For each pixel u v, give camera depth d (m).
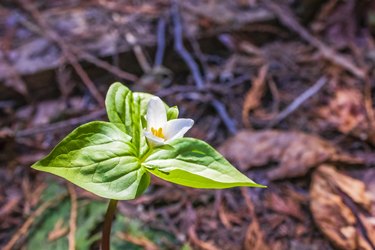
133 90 0.98
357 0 1.17
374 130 0.90
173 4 1.12
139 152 0.56
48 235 0.77
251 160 0.86
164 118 0.57
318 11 1.17
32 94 0.95
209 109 0.96
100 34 1.03
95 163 0.54
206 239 0.77
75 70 0.96
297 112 0.95
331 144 0.89
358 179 0.84
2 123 0.91
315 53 1.09
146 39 1.03
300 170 0.84
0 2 1.10
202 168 0.56
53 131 0.90
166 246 0.76
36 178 0.84
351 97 0.98
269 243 0.77
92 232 0.77
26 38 1.01
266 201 0.82
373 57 1.07
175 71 1.04
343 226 0.77
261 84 1.00
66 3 1.12
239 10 1.13
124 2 1.14
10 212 0.80
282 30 1.14
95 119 0.91
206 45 1.08
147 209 0.80
